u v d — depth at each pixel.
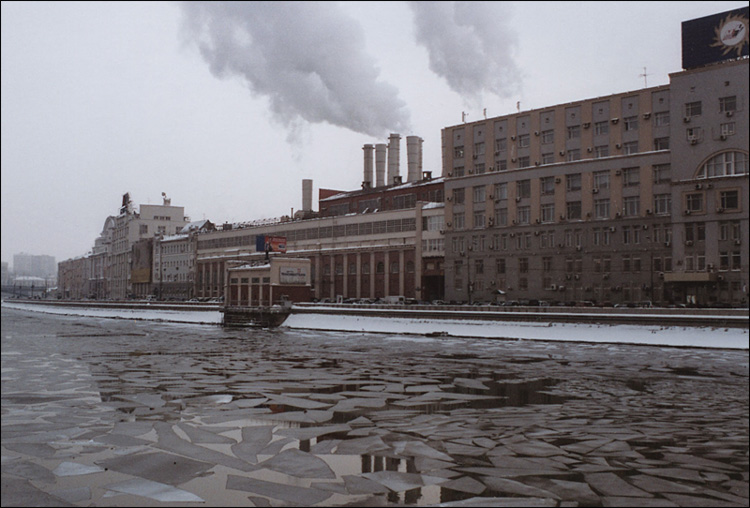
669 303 70.88
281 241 99.31
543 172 83.88
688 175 71.00
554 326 58.88
